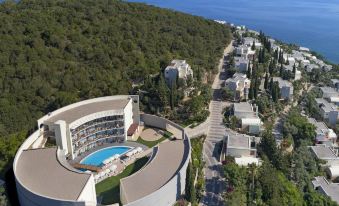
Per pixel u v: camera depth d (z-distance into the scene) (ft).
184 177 401.90
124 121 512.22
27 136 494.18
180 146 440.45
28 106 561.02
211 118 604.08
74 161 474.08
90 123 497.46
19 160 406.62
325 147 544.21
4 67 611.47
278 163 482.28
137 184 370.73
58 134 454.81
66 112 504.02
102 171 439.63
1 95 564.71
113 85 621.31
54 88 614.75
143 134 540.11
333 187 461.78
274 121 616.80
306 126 570.87
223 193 419.54
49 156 410.52
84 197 354.33
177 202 390.01
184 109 603.26
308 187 456.45
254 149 491.31
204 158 493.36
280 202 398.01
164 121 544.21
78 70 653.30
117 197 400.06
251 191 408.26
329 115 643.04
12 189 407.64
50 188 355.36
